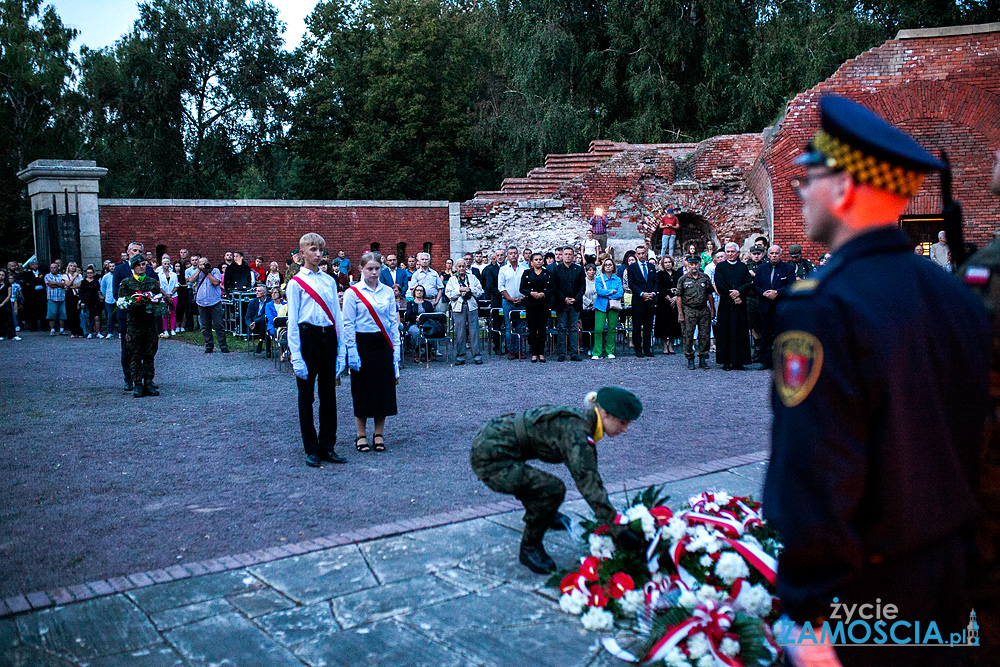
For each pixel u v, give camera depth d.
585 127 29.58
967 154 16.47
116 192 44.50
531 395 10.06
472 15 37.38
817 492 1.55
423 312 13.36
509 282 13.92
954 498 1.63
